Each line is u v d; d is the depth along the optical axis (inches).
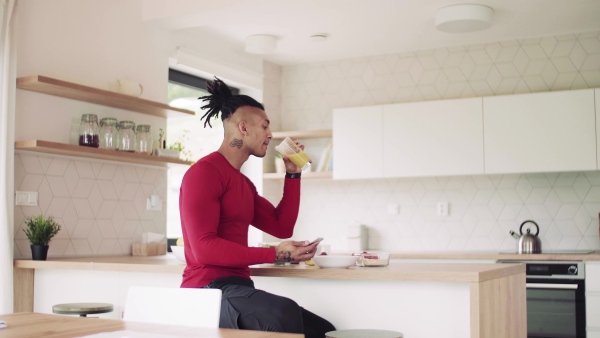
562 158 189.6
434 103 205.0
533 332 177.2
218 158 105.2
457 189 215.2
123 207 170.2
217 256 98.7
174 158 175.2
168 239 219.8
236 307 95.7
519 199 207.0
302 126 239.9
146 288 82.5
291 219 118.3
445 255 190.2
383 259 110.1
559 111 190.7
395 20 188.4
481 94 213.6
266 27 195.0
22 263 138.6
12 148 137.8
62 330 66.9
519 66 209.9
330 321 109.1
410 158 206.8
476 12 173.8
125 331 65.7
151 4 176.6
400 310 103.1
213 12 171.9
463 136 200.7
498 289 102.4
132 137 161.5
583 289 173.2
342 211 231.5
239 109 109.3
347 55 229.8
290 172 119.7
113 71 168.4
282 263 118.3
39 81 138.6
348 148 216.1
